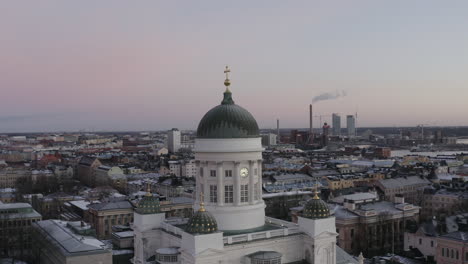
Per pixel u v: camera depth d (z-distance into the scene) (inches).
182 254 4010.8
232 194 4490.7
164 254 4178.2
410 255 7327.8
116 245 6948.8
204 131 4510.3
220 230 4313.5
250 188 4534.9
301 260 4461.1
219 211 4424.2
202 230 3907.5
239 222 4451.3
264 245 4254.4
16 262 7450.8
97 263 6038.4
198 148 4552.2
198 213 3988.7
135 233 4776.1
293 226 4589.1
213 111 4586.6
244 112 4608.8
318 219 4382.4
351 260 5216.5
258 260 4065.0
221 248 3956.7
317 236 4347.9
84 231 6963.6
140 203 4731.8
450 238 6314.0
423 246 7357.3
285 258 4384.8
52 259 6628.9
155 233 4650.6
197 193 4662.9
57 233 6929.1
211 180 4500.5
